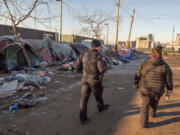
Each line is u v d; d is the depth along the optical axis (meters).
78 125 3.15
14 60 8.84
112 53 17.59
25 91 5.19
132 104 4.39
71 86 6.24
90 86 3.15
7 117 3.41
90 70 3.09
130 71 10.80
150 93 2.83
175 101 4.62
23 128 2.98
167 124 3.21
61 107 4.07
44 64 10.75
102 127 3.09
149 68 2.80
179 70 11.38
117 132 2.91
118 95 5.27
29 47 9.88
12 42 8.90
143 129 3.02
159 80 2.75
